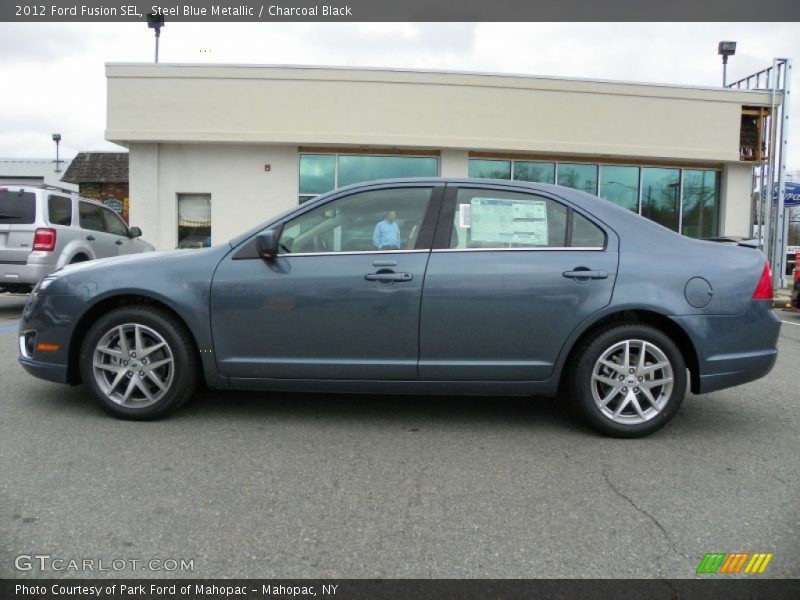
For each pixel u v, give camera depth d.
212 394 4.72
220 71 13.49
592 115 14.37
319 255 3.91
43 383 4.89
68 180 21.30
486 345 3.81
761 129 15.05
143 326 3.92
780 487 3.16
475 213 3.96
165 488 3.02
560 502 2.95
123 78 13.48
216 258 3.96
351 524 2.71
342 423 4.11
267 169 14.04
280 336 3.87
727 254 3.94
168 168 13.99
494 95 13.98
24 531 2.58
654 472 3.34
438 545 2.54
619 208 4.03
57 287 4.00
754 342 3.87
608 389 3.88
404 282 3.80
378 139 13.68
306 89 13.59
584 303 3.77
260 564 2.38
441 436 3.89
